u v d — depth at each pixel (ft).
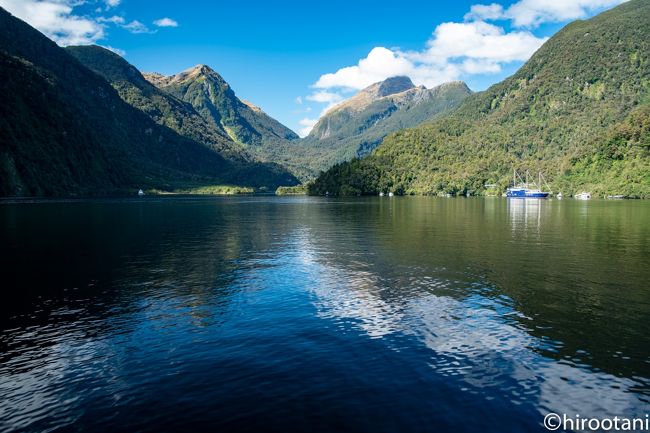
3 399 51.72
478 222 276.62
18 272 121.29
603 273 118.01
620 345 67.10
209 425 45.57
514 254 148.97
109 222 278.67
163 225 260.42
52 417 47.80
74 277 115.03
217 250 160.97
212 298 94.17
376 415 47.21
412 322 77.71
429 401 50.24
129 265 131.64
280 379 55.67
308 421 46.09
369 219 306.35
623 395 52.29
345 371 57.88
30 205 464.65
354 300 91.91
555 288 101.60
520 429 45.06
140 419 47.03
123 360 62.28
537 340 69.21
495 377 56.49
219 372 57.93
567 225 252.83
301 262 135.74
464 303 89.45
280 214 364.17
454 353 63.98
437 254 150.00
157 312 84.38
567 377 56.65
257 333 72.49
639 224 256.93
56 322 78.95
